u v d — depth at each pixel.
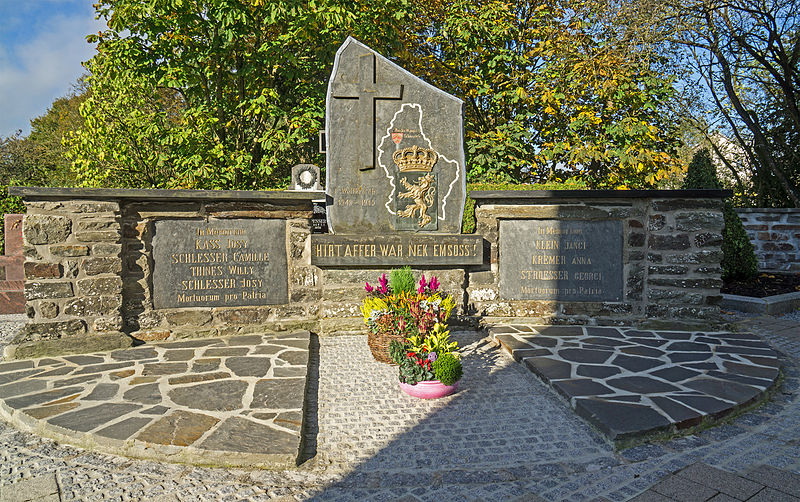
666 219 7.06
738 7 11.69
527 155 13.67
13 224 10.17
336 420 4.06
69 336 5.95
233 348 5.98
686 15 11.69
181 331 6.51
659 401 4.17
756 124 14.17
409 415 4.16
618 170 13.89
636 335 6.58
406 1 12.15
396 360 4.61
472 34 12.87
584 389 4.48
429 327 4.85
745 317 8.10
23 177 26.09
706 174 11.78
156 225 6.46
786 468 3.19
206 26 11.05
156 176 13.61
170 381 4.72
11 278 9.99
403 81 7.07
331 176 6.98
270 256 6.86
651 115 13.62
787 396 4.62
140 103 12.44
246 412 3.95
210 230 6.64
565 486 3.01
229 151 11.77
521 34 13.86
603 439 3.69
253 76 12.02
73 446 3.51
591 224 7.27
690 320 7.02
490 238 7.32
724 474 3.12
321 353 6.07
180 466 3.26
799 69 12.57
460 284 7.18
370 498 2.89
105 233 6.09
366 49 6.96
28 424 3.81
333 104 6.95
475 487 3.01
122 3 9.96
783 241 11.40
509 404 4.39
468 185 7.92
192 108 11.70
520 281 7.36
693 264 7.01
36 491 2.91
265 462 3.27
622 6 11.65
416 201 7.11
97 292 6.07
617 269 7.25
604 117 13.25
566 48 12.72
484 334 6.96
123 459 3.34
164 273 6.50
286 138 11.11
